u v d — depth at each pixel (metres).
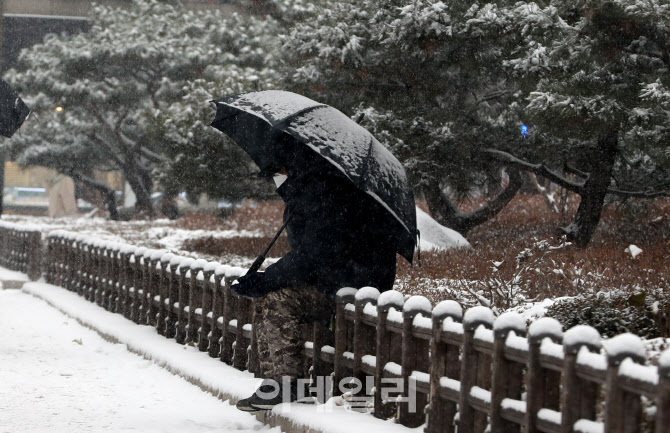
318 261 10.91
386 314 10.65
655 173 29.83
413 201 11.43
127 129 66.81
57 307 24.08
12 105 21.12
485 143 30.77
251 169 38.62
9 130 21.23
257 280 11.09
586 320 13.26
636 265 18.81
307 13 43.94
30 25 86.44
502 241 30.09
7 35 85.94
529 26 23.39
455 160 30.47
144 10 65.00
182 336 17.09
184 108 38.00
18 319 22.11
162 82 59.81
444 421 9.54
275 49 37.47
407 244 11.29
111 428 11.38
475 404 8.91
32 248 30.81
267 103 11.35
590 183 27.97
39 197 93.56
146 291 19.56
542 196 45.38
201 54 59.12
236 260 31.47
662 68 22.81
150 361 16.17
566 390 7.53
